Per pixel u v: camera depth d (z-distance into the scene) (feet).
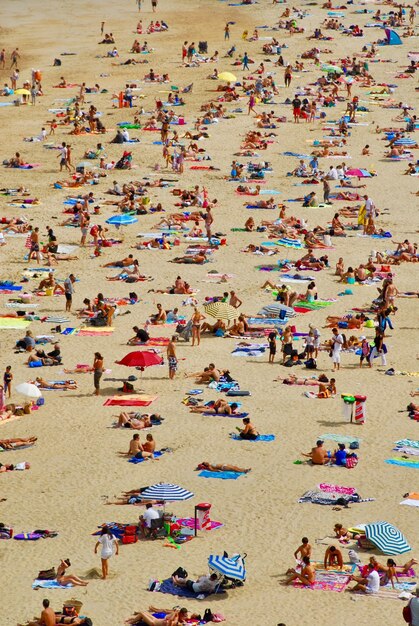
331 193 469.98
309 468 236.84
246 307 341.82
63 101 610.24
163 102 606.14
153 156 517.14
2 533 208.03
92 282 363.56
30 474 235.40
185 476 233.14
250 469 236.22
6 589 189.37
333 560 195.21
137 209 439.63
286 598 185.78
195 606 183.21
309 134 558.56
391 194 473.26
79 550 202.59
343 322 326.03
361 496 224.12
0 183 472.85
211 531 209.56
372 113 597.93
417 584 189.67
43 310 337.93
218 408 266.36
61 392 279.49
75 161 508.12
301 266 380.17
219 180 486.79
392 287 342.64
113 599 185.47
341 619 179.22
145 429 257.14
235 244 406.41
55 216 435.12
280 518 214.48
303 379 285.43
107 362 298.15
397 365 299.58
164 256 391.86
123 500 222.28
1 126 562.25
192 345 311.88
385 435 254.06
